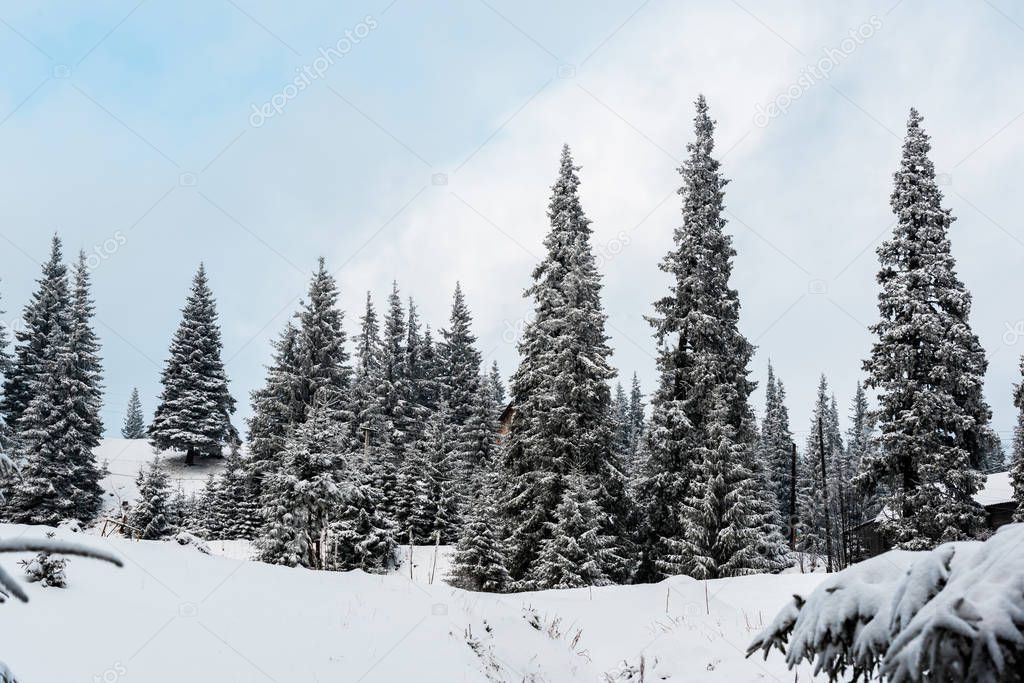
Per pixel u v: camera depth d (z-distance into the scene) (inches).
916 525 968.3
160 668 266.5
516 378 1211.9
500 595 577.3
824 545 2335.1
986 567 116.3
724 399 1119.0
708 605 536.1
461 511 1561.3
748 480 1044.5
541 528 1077.8
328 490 842.2
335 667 308.2
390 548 1242.6
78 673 248.2
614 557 1021.2
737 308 1213.7
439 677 322.0
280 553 833.5
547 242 1221.1
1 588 55.3
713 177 1236.5
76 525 460.4
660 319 1201.4
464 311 2492.6
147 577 394.6
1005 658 104.3
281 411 1690.5
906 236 1066.1
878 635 128.0
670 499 1131.9
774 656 395.9
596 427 1103.6
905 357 997.8
